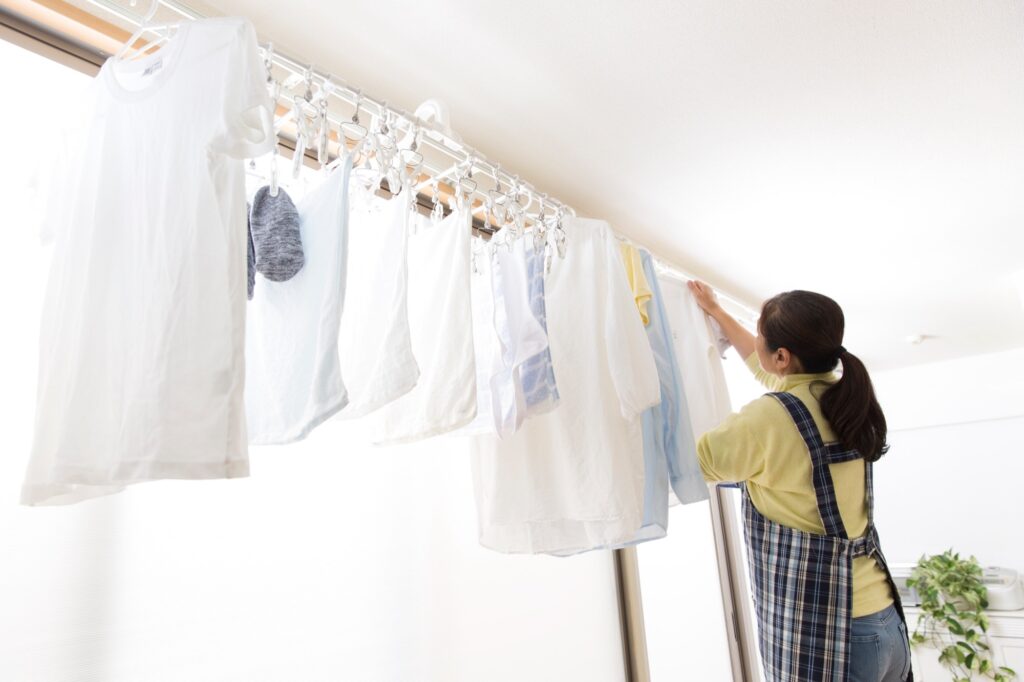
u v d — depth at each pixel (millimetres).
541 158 1577
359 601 1128
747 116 1444
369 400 797
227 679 924
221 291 641
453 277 904
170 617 881
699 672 2367
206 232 659
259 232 816
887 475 4141
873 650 1177
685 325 1587
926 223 2047
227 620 940
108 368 660
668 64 1248
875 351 3736
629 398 1087
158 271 670
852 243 2188
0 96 850
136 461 604
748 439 1219
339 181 792
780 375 1400
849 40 1210
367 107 948
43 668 758
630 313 1169
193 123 692
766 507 1271
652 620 2156
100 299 673
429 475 1333
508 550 1186
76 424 626
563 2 1069
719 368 1604
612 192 1774
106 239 693
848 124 1492
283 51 825
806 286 2611
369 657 1122
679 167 1654
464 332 877
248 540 991
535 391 1019
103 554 833
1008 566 3658
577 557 1754
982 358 3902
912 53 1252
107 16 908
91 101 761
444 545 1332
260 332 824
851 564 1184
